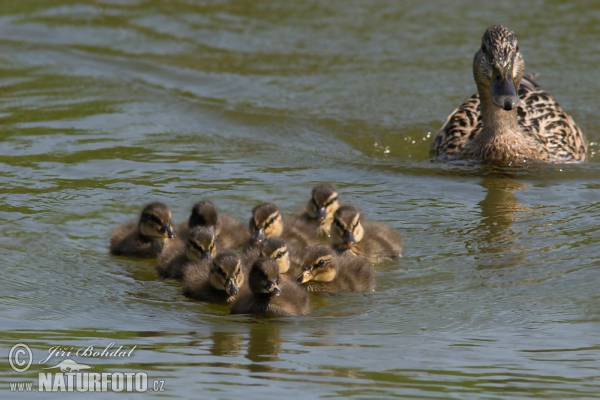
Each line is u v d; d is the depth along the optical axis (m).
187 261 12.38
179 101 18.67
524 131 16.17
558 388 8.79
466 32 21.75
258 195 14.70
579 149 16.58
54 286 11.76
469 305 10.95
